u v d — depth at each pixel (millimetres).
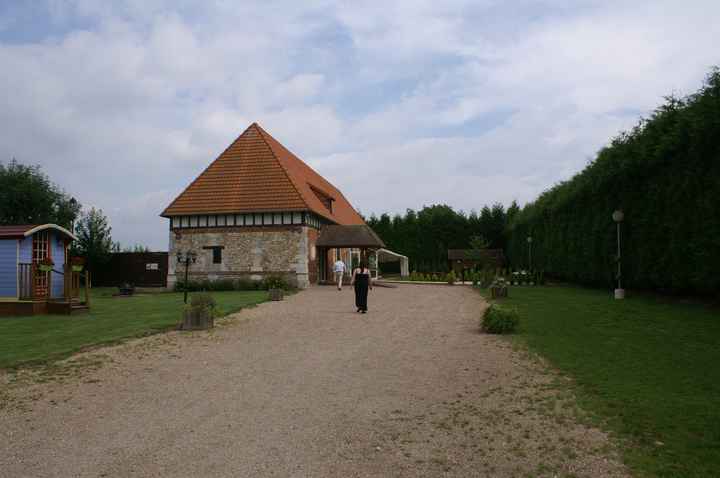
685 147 14367
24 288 17219
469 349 10008
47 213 36438
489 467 4684
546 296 19812
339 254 36094
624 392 6559
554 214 28812
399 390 7246
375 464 4797
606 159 18984
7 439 5547
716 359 8172
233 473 4637
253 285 27328
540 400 6543
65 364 8953
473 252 46094
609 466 4590
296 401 6793
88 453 5145
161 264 33656
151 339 11398
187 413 6340
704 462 4516
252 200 28469
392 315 15391
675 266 15102
